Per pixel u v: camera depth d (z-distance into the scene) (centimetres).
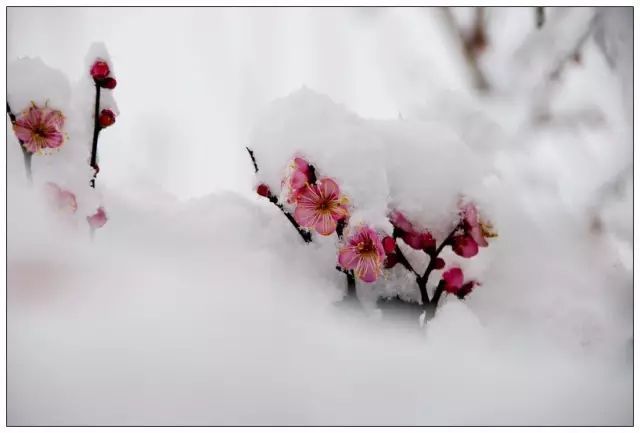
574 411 90
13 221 104
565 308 112
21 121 107
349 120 104
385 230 94
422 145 105
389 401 85
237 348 89
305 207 94
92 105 118
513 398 89
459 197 102
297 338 93
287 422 81
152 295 98
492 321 111
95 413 78
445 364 93
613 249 144
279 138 100
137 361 84
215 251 117
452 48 240
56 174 111
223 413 80
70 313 92
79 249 107
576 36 215
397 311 106
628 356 106
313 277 110
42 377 80
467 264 110
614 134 204
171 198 144
